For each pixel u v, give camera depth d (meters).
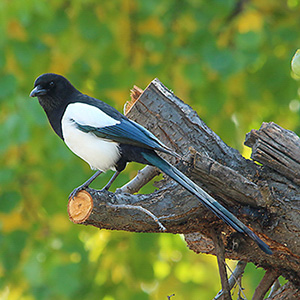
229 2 12.17
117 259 12.02
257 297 7.80
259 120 13.20
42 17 11.98
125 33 12.64
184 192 6.90
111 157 7.68
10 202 11.87
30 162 12.28
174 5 12.45
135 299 11.85
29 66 11.93
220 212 6.57
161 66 12.53
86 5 12.41
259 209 6.71
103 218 6.73
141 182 8.27
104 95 12.35
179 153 7.47
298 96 12.81
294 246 6.75
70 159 11.76
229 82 12.71
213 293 12.60
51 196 12.20
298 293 7.47
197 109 12.76
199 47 12.09
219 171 6.50
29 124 11.04
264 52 12.65
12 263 11.94
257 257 7.40
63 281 11.41
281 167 6.78
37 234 12.35
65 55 12.41
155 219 6.34
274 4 12.94
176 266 12.69
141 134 7.42
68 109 8.02
